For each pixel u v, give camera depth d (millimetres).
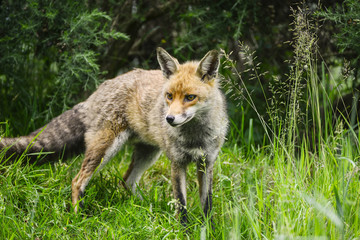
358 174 6980
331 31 10328
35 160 8516
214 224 7176
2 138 8383
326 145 7602
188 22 11430
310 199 5789
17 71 11336
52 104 10516
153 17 11758
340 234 5785
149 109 8336
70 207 7664
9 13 10086
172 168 7809
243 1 10578
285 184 6621
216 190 8336
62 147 8672
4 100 10938
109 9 11625
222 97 8273
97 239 6566
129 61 12742
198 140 7668
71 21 9711
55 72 11742
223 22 10727
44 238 6543
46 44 10641
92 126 8531
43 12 9969
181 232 6664
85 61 10062
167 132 7754
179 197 7664
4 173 7770
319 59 10438
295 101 7629
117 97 8578
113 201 8141
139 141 8938
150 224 6867
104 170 9305
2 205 6965
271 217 6332
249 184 7441
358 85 10008
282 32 11469
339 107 10375
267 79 11539
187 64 7828
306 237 5695
